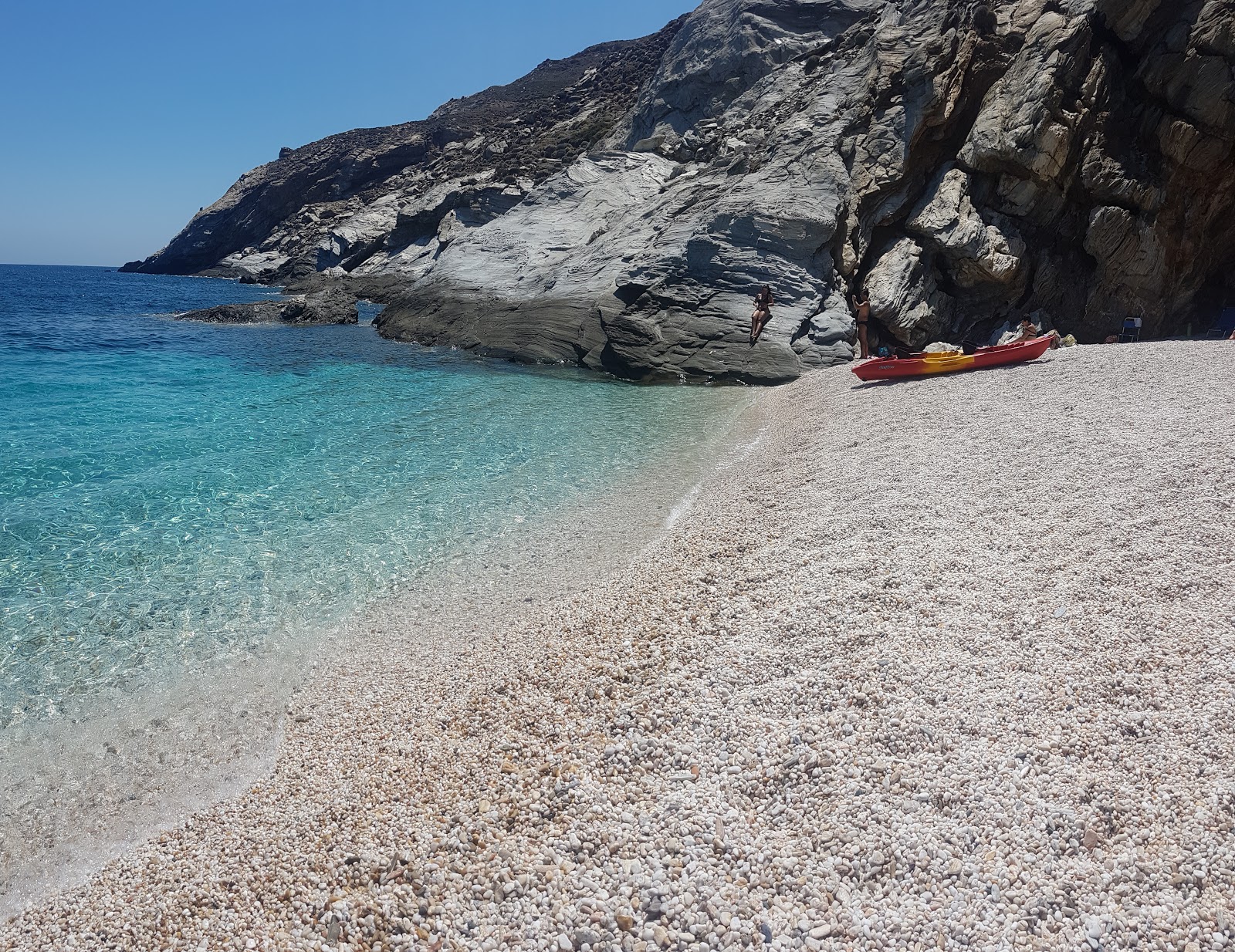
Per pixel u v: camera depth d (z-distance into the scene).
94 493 13.18
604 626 8.39
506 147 66.88
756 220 26.34
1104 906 4.60
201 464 14.79
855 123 27.97
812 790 5.63
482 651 8.38
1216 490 9.20
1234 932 4.36
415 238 59.41
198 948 4.96
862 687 6.59
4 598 9.67
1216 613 7.01
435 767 6.41
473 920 4.88
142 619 9.34
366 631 9.16
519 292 33.88
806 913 4.72
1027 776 5.54
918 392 16.39
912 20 29.33
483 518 12.40
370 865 5.40
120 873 5.80
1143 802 5.23
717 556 9.86
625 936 4.67
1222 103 23.12
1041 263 25.56
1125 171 24.31
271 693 8.05
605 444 16.67
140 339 33.75
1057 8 26.02
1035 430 12.31
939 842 5.11
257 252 83.75
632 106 58.56
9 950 5.21
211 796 6.64
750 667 7.09
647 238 30.66
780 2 45.91
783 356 24.03
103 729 7.48
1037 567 8.21
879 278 25.61
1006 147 24.66
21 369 24.91
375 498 13.25
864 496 10.77
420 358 28.83
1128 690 6.24
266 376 24.42
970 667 6.72
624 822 5.51
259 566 10.70
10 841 6.21
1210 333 24.84
